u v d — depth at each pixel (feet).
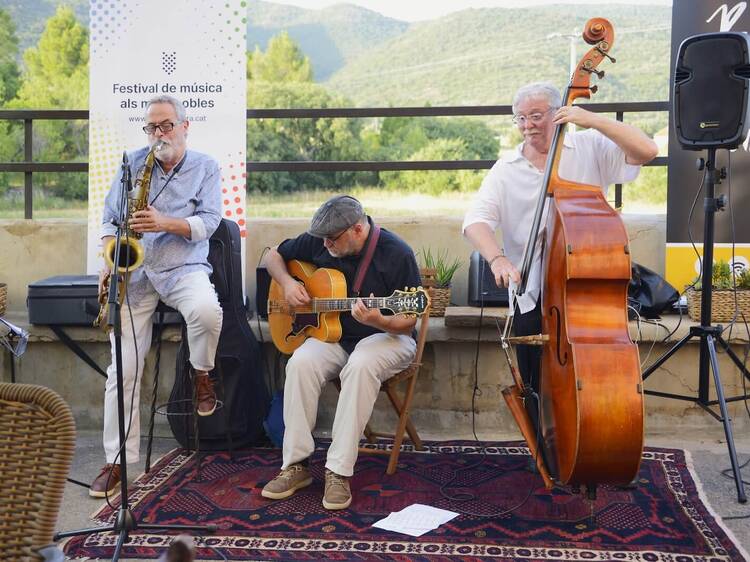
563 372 9.59
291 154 69.77
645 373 12.11
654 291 14.42
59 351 15.29
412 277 12.00
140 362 12.47
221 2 16.28
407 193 69.51
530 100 11.02
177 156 12.61
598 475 9.36
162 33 16.34
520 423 10.69
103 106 16.44
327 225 11.69
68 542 10.18
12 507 5.22
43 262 16.84
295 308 12.35
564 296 9.51
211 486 12.05
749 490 11.62
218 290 13.65
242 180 16.26
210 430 13.52
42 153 66.18
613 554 9.61
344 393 11.31
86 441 14.71
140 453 13.85
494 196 11.54
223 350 13.61
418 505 11.12
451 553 9.72
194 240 12.44
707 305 11.92
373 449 12.82
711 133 11.60
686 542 9.89
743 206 15.01
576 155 11.14
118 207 12.34
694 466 12.67
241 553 9.85
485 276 14.87
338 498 11.05
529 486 11.79
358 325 12.32
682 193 15.21
